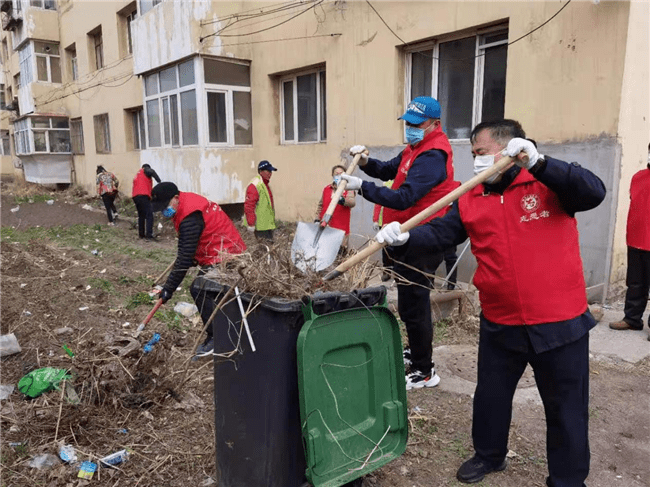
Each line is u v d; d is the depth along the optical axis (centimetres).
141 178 1063
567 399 228
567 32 575
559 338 222
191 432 313
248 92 1170
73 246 986
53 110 2166
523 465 278
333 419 219
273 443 216
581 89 568
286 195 1068
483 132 229
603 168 555
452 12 702
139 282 693
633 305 479
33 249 938
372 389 232
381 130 835
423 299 342
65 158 2194
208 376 382
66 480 267
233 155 1154
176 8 1121
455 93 743
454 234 249
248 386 221
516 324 230
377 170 385
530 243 221
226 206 1218
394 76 801
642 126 571
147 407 340
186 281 687
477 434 263
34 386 358
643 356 424
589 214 571
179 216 394
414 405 343
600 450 294
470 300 506
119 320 529
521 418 326
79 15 1878
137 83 1539
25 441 301
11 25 2444
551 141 602
